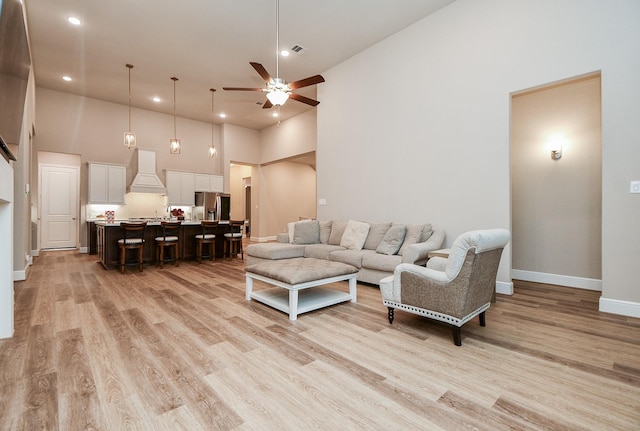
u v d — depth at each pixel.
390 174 4.83
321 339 2.45
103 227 5.36
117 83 6.46
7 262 2.42
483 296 2.57
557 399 1.67
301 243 5.34
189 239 6.39
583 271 4.08
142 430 1.43
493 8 3.73
